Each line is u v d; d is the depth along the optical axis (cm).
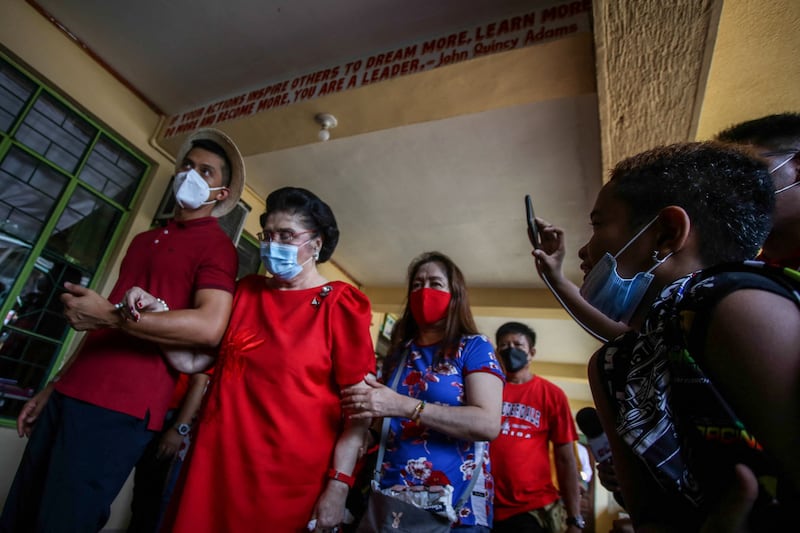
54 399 126
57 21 295
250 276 151
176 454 211
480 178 382
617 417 66
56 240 298
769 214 58
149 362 131
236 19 274
